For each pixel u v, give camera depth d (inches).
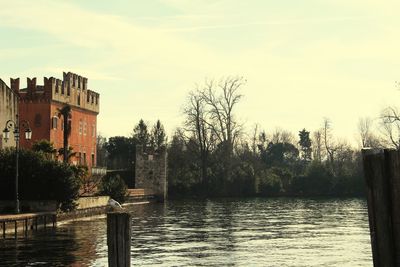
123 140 5590.6
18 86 3361.2
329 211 3181.6
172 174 4817.9
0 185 2126.0
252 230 2080.5
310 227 2203.5
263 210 3287.4
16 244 1561.3
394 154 334.0
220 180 4768.7
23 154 2174.0
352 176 5017.2
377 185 336.2
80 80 3762.3
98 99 4097.0
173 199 4690.0
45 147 2741.1
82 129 3806.6
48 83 3334.2
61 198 2178.9
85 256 1346.0
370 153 338.6
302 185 5049.2
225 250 1505.9
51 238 1712.6
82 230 1975.9
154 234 1934.1
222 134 4512.8
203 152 4579.2
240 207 3599.9
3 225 1697.8
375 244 335.9
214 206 3722.9
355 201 4303.6
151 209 3412.9
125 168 5442.9
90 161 3961.6
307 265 1264.8
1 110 2559.1
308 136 7091.5
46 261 1266.0
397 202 332.5
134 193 4001.0
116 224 436.8
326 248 1550.2
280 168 5280.5
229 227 2207.2
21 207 2096.5
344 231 2038.6
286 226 2247.8
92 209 2608.3
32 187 2142.0
